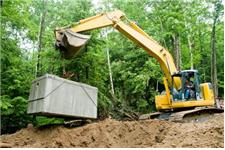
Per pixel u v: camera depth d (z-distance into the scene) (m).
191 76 12.66
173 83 12.74
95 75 16.83
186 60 25.78
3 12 15.17
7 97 14.79
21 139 10.12
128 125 10.55
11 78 15.34
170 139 9.81
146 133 10.43
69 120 11.41
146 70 21.58
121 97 21.83
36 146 9.50
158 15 23.86
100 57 16.98
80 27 11.97
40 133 10.21
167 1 23.72
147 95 21.98
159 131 10.52
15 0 15.48
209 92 12.50
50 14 24.88
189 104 12.26
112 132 10.20
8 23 16.00
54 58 15.88
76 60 15.85
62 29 11.37
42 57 17.42
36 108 9.79
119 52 24.70
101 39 16.92
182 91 12.40
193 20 23.28
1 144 9.38
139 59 22.66
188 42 25.47
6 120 15.46
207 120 11.84
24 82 15.48
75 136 9.87
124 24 12.64
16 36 16.75
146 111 21.62
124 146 9.88
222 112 12.65
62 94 9.98
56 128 10.12
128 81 22.02
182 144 9.13
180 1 23.34
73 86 10.33
